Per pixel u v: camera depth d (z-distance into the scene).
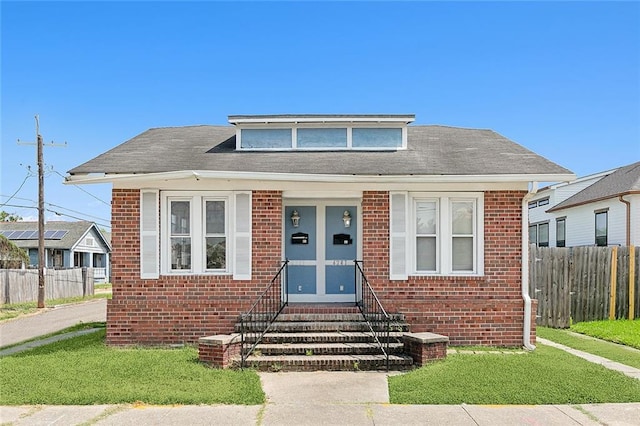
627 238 19.19
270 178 10.54
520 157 11.66
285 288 11.82
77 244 42.22
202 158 11.84
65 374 8.28
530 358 9.44
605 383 7.84
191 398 7.11
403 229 11.06
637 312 14.89
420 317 10.90
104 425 6.27
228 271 11.11
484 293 11.02
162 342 10.88
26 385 7.69
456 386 7.68
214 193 11.12
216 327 10.90
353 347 9.45
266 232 11.08
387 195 11.12
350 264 12.04
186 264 11.17
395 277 11.01
